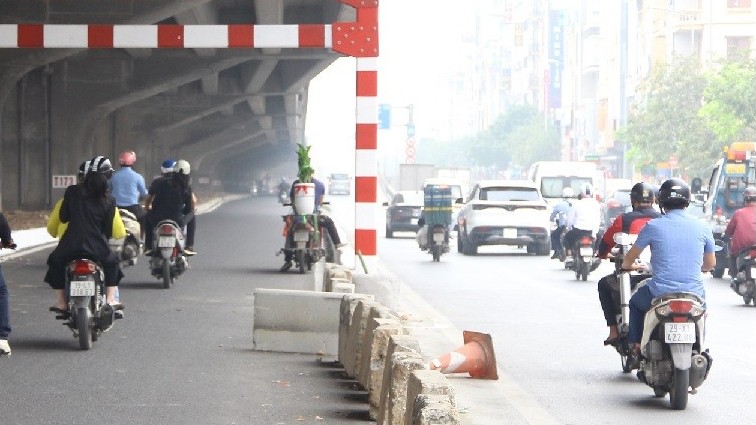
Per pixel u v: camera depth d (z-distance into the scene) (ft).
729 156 213.66
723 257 199.82
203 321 115.55
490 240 247.91
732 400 80.69
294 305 95.81
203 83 498.69
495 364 87.04
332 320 95.20
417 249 271.69
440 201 229.86
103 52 393.50
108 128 520.01
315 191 179.42
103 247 94.94
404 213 322.14
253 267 187.83
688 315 76.23
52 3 287.48
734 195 213.25
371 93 143.74
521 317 128.88
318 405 73.31
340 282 109.50
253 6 352.28
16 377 82.28
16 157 398.21
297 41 145.28
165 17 295.48
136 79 403.34
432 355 95.91
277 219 406.41
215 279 164.25
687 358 75.92
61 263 94.48
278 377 83.76
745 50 490.08
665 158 543.80
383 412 60.75
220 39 146.41
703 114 482.28
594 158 631.56
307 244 175.73
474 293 158.20
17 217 320.29
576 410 76.23
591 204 183.42
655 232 79.20
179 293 143.23
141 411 70.74
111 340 101.40
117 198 151.33
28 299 133.80
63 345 97.71
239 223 371.56
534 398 80.33
